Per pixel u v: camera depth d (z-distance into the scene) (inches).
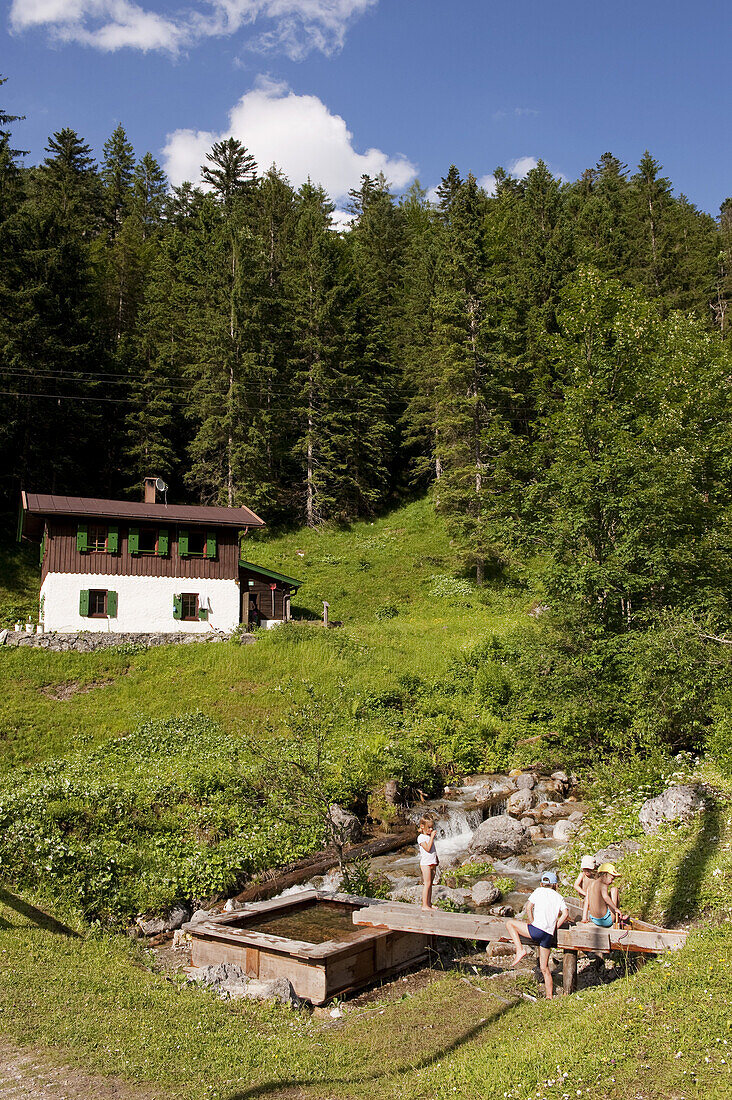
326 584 1765.5
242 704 1032.2
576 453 901.2
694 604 818.8
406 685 1126.4
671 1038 243.4
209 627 1380.4
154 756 834.8
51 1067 265.7
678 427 885.2
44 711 957.8
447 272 1923.0
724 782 604.7
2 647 1121.4
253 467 2005.4
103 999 333.1
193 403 2081.7
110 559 1323.8
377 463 2220.7
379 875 604.1
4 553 1638.8
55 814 583.8
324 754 797.2
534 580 917.8
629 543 844.6
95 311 2214.6
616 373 938.1
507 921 366.3
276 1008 350.3
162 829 624.4
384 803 792.3
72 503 1331.2
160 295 2277.3
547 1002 327.3
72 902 496.4
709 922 380.2
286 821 668.7
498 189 3171.8
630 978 318.7
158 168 3393.2
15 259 1754.4
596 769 784.3
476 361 1841.8
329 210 2790.4
